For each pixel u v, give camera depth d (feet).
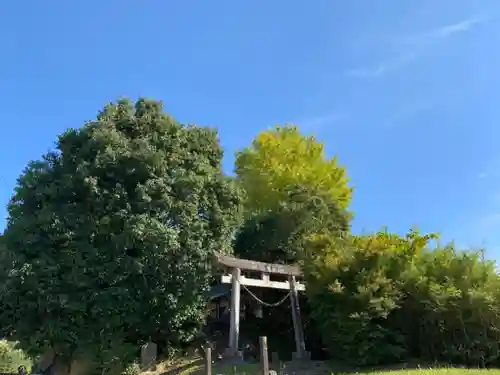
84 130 71.36
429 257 65.41
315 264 65.31
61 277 63.57
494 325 59.06
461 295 60.23
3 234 69.46
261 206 106.32
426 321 61.05
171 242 63.36
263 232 88.99
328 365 61.72
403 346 60.59
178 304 67.77
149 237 63.21
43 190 68.59
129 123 73.56
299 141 119.96
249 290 78.69
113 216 65.31
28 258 64.59
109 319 63.46
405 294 62.54
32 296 63.00
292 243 86.12
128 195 67.26
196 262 67.62
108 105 75.10
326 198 96.84
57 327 62.44
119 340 65.00
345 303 61.52
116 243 63.67
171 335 70.69
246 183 109.91
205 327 84.43
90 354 64.95
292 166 113.70
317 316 65.51
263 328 84.02
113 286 63.36
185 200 68.85
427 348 60.85
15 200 70.33
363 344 59.11
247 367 61.62
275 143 117.70
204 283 69.97
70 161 70.54
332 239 68.13
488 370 49.47
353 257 63.67
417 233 67.26
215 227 72.13
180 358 71.56
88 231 65.21
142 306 65.57
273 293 84.02
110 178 68.03
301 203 91.56
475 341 58.49
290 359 72.79
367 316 59.00
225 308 90.22
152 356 68.28
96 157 67.51
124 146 69.41
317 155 118.32
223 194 74.69
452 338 60.08
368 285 60.08
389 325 61.41
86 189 67.21
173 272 66.28
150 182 66.95
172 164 71.67
